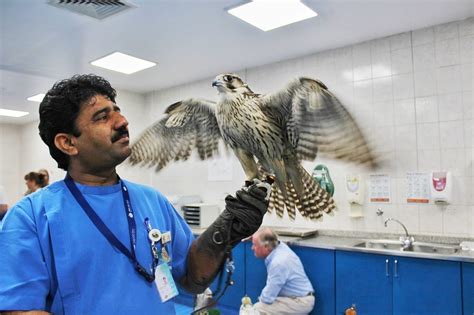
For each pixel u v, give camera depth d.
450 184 2.66
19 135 7.03
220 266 0.90
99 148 0.79
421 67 2.84
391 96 2.96
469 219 2.61
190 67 3.78
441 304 2.26
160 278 0.83
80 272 0.73
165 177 4.38
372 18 2.68
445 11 2.57
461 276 2.21
